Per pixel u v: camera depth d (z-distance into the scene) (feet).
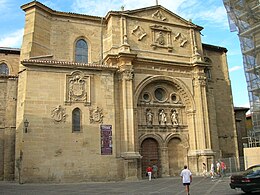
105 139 98.58
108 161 97.50
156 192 65.26
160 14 124.47
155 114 116.26
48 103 94.07
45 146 90.74
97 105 100.53
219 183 82.94
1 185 83.35
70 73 99.09
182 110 121.80
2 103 108.99
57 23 114.93
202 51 130.41
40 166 88.89
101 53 118.73
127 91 106.42
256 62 101.65
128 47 111.04
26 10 109.50
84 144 95.61
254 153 96.22
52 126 92.94
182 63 121.19
